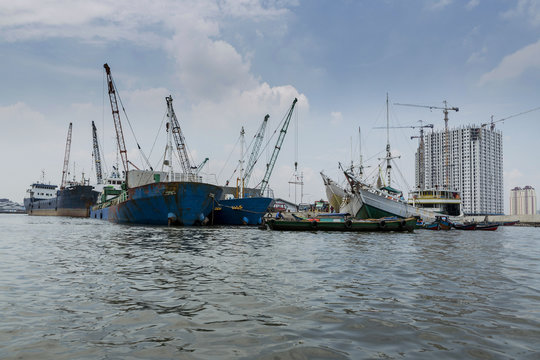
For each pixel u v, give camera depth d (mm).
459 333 8602
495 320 9656
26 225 59219
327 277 15453
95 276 15117
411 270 17578
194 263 18844
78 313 9906
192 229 46031
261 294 12234
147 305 10750
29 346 7508
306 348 7551
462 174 191500
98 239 32219
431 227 66750
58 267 17312
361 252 24859
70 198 114750
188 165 82750
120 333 8367
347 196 67625
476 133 189500
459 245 32812
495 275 16594
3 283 13641
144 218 54875
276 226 48625
